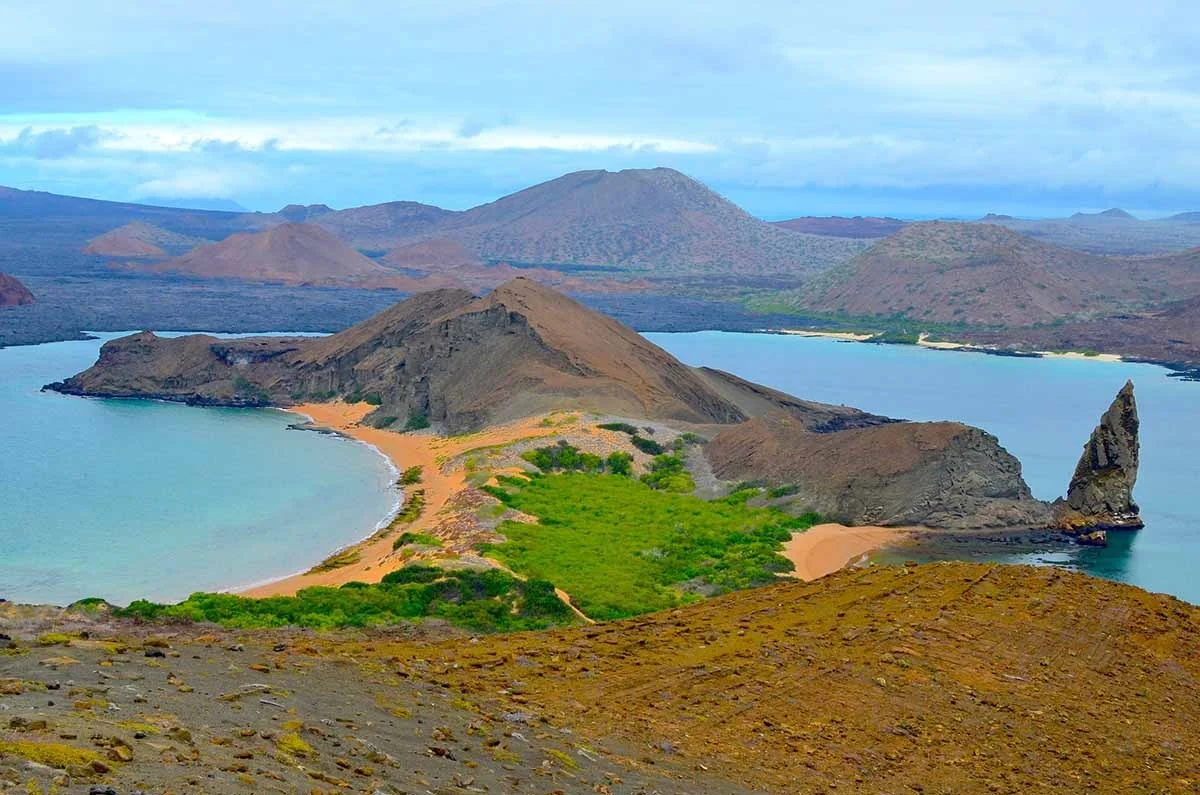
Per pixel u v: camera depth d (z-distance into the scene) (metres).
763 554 89.69
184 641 43.03
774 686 46.75
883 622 56.94
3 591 80.06
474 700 38.84
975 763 40.41
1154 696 49.72
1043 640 55.72
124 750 22.42
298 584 80.31
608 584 76.94
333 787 24.33
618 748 36.59
